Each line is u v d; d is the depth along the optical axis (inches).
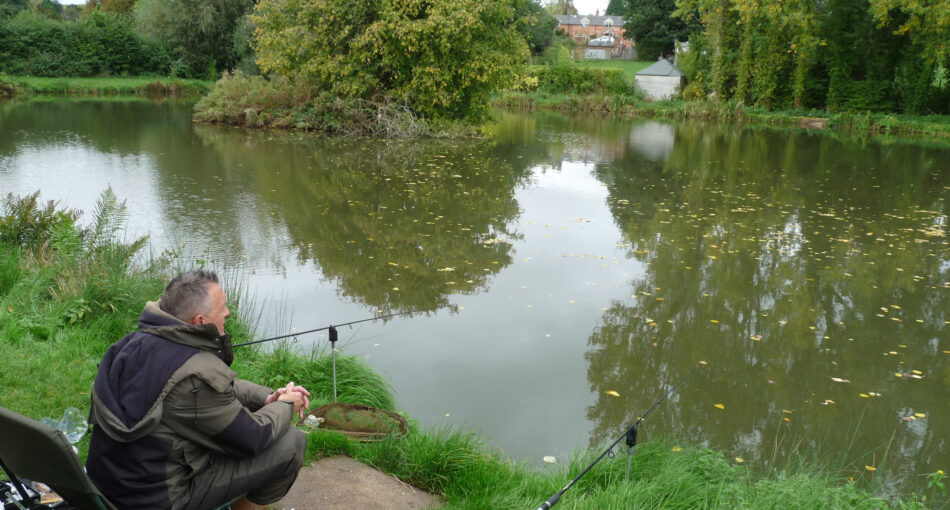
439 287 299.3
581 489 137.9
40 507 95.0
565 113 1536.7
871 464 177.3
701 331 261.7
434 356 227.5
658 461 151.9
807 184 608.1
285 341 220.1
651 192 546.9
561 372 220.2
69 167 546.9
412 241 373.4
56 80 1381.6
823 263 357.7
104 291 218.8
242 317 235.0
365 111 879.7
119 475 85.5
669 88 1685.5
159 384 84.9
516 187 550.3
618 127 1195.9
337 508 120.0
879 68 1327.5
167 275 252.5
